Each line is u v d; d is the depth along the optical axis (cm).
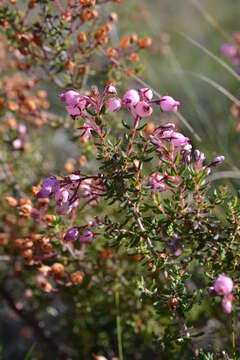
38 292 55
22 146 58
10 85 57
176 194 41
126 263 51
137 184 41
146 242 42
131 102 39
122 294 52
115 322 54
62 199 40
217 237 41
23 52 50
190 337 43
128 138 40
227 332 49
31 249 47
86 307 52
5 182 57
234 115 63
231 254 42
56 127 56
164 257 42
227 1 130
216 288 38
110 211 53
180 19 123
